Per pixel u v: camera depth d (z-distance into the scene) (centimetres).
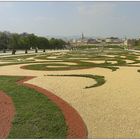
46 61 5297
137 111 1720
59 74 3366
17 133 1340
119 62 5097
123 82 2791
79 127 1448
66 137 1308
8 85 2542
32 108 1780
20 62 5128
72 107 1825
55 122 1519
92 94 2205
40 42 13625
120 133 1358
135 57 6550
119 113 1683
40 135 1323
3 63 4944
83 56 7006
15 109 1752
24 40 12244
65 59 5825
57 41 15688
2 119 1549
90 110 1755
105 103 1925
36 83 2700
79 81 2827
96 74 3375
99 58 6175
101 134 1349
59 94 2203
